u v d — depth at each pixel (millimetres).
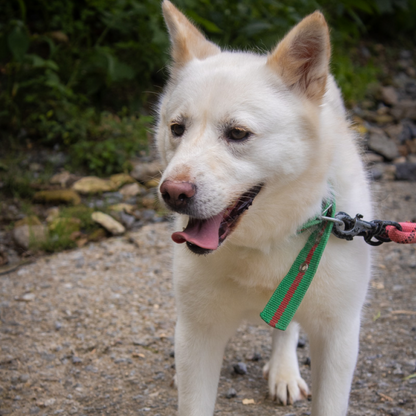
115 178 5691
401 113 7621
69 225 4926
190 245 2172
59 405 2984
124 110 6574
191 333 2490
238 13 7133
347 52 9062
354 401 2928
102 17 7320
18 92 6469
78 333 3650
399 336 3547
